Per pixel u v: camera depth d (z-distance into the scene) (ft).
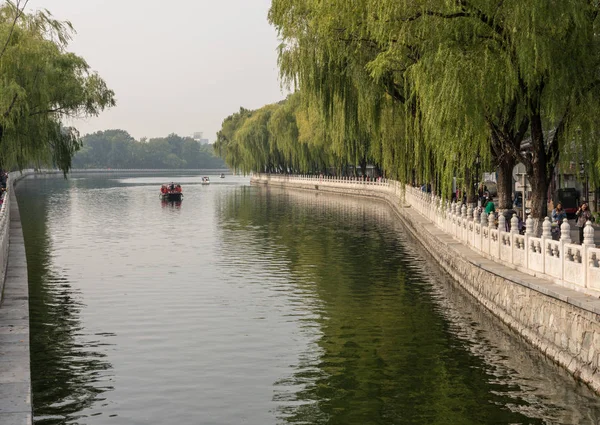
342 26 103.65
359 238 153.99
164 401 52.16
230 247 139.95
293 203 286.87
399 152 135.85
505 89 71.46
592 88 68.13
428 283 97.50
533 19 62.95
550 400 50.85
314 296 89.51
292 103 360.48
